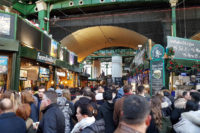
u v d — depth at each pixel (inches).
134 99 45.9
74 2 646.5
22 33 322.3
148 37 676.7
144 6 684.7
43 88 166.7
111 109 122.4
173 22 582.2
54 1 650.2
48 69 424.5
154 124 110.4
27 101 134.0
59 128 96.0
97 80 1209.4
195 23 635.5
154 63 420.5
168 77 407.5
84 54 1035.3
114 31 783.7
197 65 411.5
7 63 298.0
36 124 115.4
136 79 657.6
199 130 91.8
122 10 714.2
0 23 295.0
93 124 88.0
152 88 413.7
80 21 746.8
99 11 738.2
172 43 408.8
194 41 436.1
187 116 95.3
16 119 83.4
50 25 761.0
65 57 552.1
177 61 401.7
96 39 902.4
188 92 166.6
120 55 1248.8
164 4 655.1
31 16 730.2
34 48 361.1
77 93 220.4
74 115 139.6
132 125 43.8
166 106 146.3
